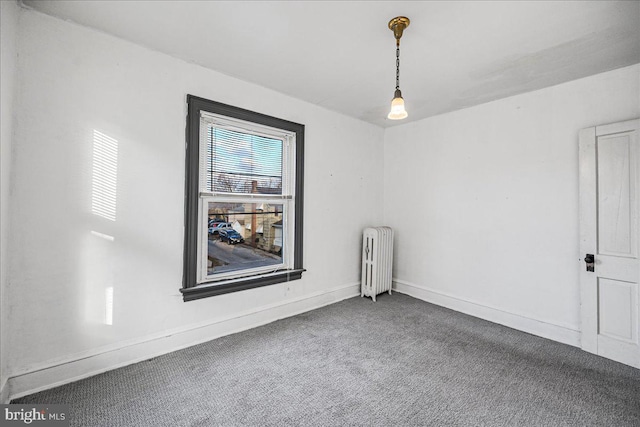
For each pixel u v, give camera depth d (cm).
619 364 221
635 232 219
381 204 414
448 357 229
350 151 371
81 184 193
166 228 229
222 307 261
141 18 185
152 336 223
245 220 284
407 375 204
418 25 186
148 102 219
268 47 216
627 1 161
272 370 208
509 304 293
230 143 268
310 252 330
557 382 198
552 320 265
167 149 229
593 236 238
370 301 361
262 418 162
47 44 180
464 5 167
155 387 187
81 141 193
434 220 359
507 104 297
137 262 216
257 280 281
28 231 175
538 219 275
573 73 245
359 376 203
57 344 186
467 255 327
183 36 204
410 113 348
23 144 173
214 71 252
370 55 225
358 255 386
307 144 325
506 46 208
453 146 340
